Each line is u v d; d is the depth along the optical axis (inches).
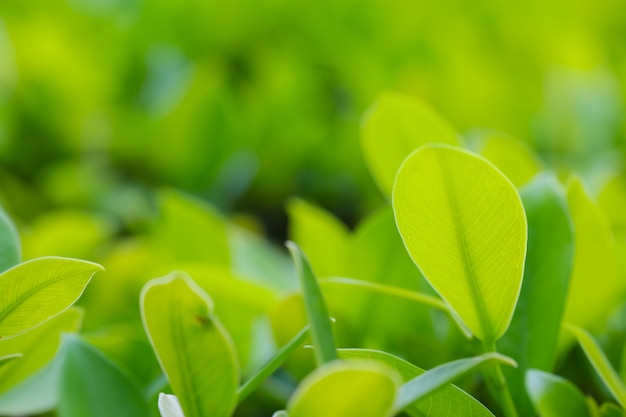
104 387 16.0
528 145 41.1
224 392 15.2
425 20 47.1
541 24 48.0
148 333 15.1
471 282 15.5
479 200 15.1
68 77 39.0
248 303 20.9
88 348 16.2
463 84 41.8
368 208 40.6
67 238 26.6
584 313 18.5
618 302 20.0
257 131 39.9
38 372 17.8
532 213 17.9
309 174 41.1
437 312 20.0
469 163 14.9
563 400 16.5
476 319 15.8
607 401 19.2
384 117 20.0
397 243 19.9
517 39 48.0
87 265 14.9
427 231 15.3
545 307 17.4
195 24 45.3
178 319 15.1
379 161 20.2
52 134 39.1
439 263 15.5
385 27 46.4
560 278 17.4
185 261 24.7
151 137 38.4
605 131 38.4
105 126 38.8
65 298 15.2
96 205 36.4
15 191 36.6
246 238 27.4
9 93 38.4
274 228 40.9
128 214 35.7
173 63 42.8
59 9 44.1
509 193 15.0
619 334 19.9
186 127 38.3
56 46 38.9
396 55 45.9
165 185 39.5
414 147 20.0
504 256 15.3
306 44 45.6
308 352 18.9
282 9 45.9
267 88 42.1
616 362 19.5
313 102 43.1
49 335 17.2
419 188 15.0
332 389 13.9
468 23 48.8
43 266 14.8
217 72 44.7
